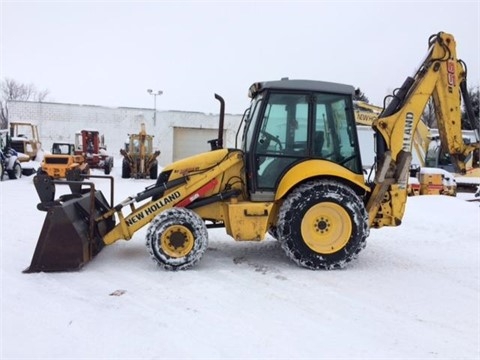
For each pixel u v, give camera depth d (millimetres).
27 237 7102
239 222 5492
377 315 4094
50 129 35438
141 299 4379
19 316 3932
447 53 5906
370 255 6355
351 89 5719
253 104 6043
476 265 5906
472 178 18188
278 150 5633
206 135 37156
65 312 4035
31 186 16094
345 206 5422
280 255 6172
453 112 5992
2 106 58594
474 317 4102
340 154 5734
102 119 35969
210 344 3457
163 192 5758
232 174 5848
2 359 3188
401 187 5828
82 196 5914
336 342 3531
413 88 5883
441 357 3328
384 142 5848
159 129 36531
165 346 3412
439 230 8234
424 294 4691
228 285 4824
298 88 5582
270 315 4035
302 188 5477
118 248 6398
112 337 3551
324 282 4992
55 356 3240
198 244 5375
